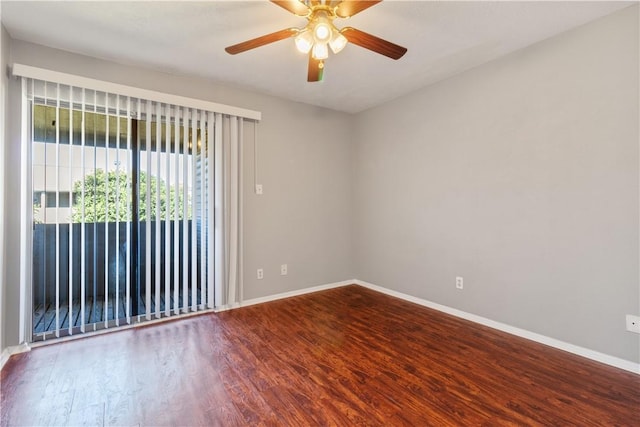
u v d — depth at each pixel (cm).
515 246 271
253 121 354
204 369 217
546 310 253
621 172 214
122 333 274
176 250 308
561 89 241
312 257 405
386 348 249
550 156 248
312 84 334
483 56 276
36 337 252
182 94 310
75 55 263
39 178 249
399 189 376
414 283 361
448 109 321
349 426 164
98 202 271
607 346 222
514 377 208
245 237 351
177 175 305
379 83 333
